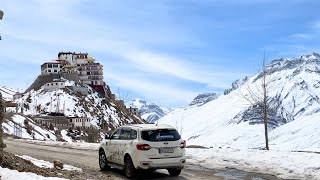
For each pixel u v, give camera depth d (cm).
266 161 1920
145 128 1630
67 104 19562
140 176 1681
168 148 1609
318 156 1875
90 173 1748
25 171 1473
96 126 18362
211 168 1911
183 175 1717
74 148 3322
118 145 1728
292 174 1667
